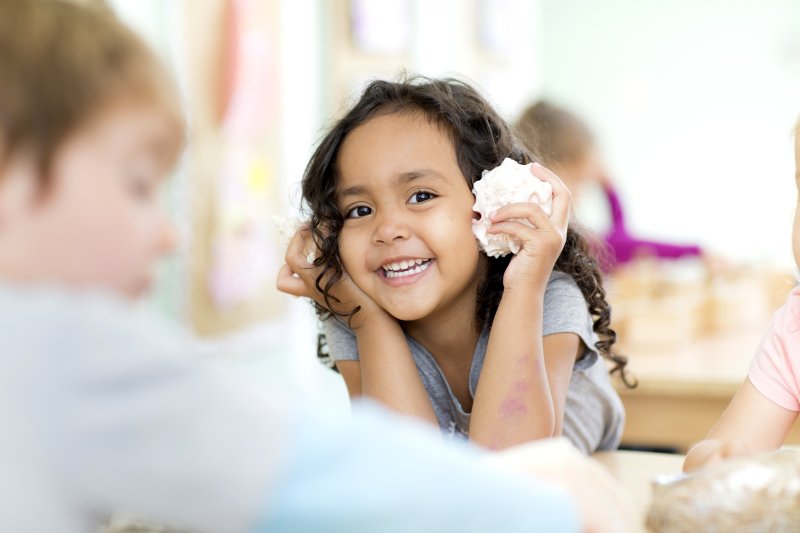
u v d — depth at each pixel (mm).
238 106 3320
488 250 1080
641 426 1891
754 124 6430
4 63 512
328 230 1139
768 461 642
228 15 3238
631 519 643
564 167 2580
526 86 6504
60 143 519
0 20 524
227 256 3271
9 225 517
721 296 2582
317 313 1263
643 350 2195
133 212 550
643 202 6664
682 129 6570
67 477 497
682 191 6582
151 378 501
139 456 493
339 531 504
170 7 2912
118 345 500
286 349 3793
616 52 6672
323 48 4113
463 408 1231
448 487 522
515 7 6180
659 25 6562
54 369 493
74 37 532
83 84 523
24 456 488
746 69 6422
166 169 580
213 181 3170
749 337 2396
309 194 1154
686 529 630
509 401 1019
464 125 1125
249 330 3465
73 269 532
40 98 513
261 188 3529
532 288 1046
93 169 530
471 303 1158
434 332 1181
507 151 1178
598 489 626
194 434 496
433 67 4871
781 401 1080
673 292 2594
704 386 1823
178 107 573
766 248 6348
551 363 1104
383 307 1120
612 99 6695
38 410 491
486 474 542
